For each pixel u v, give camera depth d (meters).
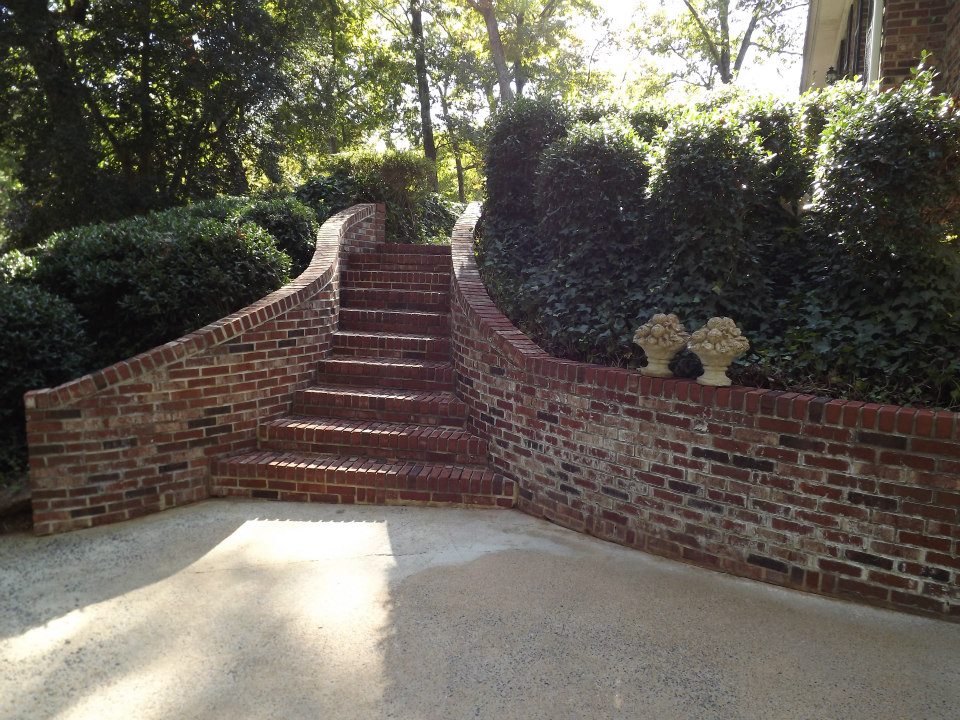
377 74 21.02
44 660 2.92
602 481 4.16
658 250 5.09
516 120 7.54
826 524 3.33
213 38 11.88
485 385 5.10
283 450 5.32
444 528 4.36
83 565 3.90
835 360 3.81
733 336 3.60
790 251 5.00
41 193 12.25
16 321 5.16
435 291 7.30
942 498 3.04
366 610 3.30
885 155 3.83
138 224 6.80
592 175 5.50
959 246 4.07
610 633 3.07
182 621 3.22
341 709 2.56
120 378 4.59
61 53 11.52
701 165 4.40
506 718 2.51
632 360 4.50
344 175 9.73
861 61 9.02
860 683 2.68
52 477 4.41
